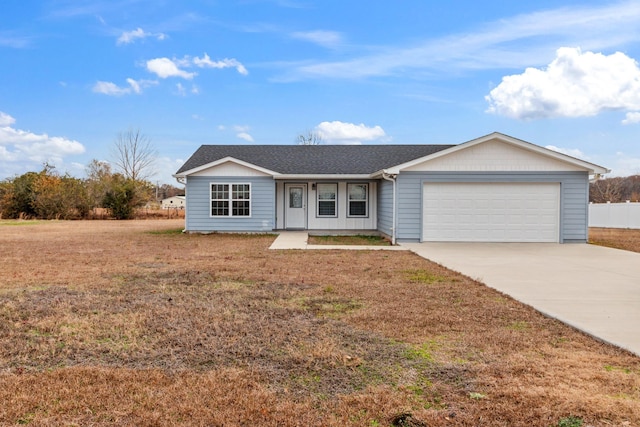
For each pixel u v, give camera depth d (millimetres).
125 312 5387
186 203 17172
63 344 4246
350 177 17125
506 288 6926
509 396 3086
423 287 6977
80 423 2732
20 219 30750
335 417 2824
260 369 3627
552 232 14273
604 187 42344
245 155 19484
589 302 5973
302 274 8148
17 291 6629
